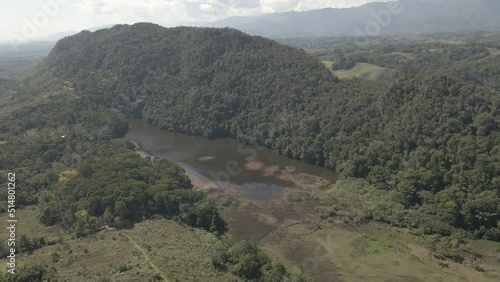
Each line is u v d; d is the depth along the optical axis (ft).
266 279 180.75
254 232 243.81
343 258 214.69
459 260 209.05
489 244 220.84
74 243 212.84
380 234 237.86
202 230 238.07
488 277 194.80
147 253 201.67
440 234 229.66
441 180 263.29
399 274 199.41
